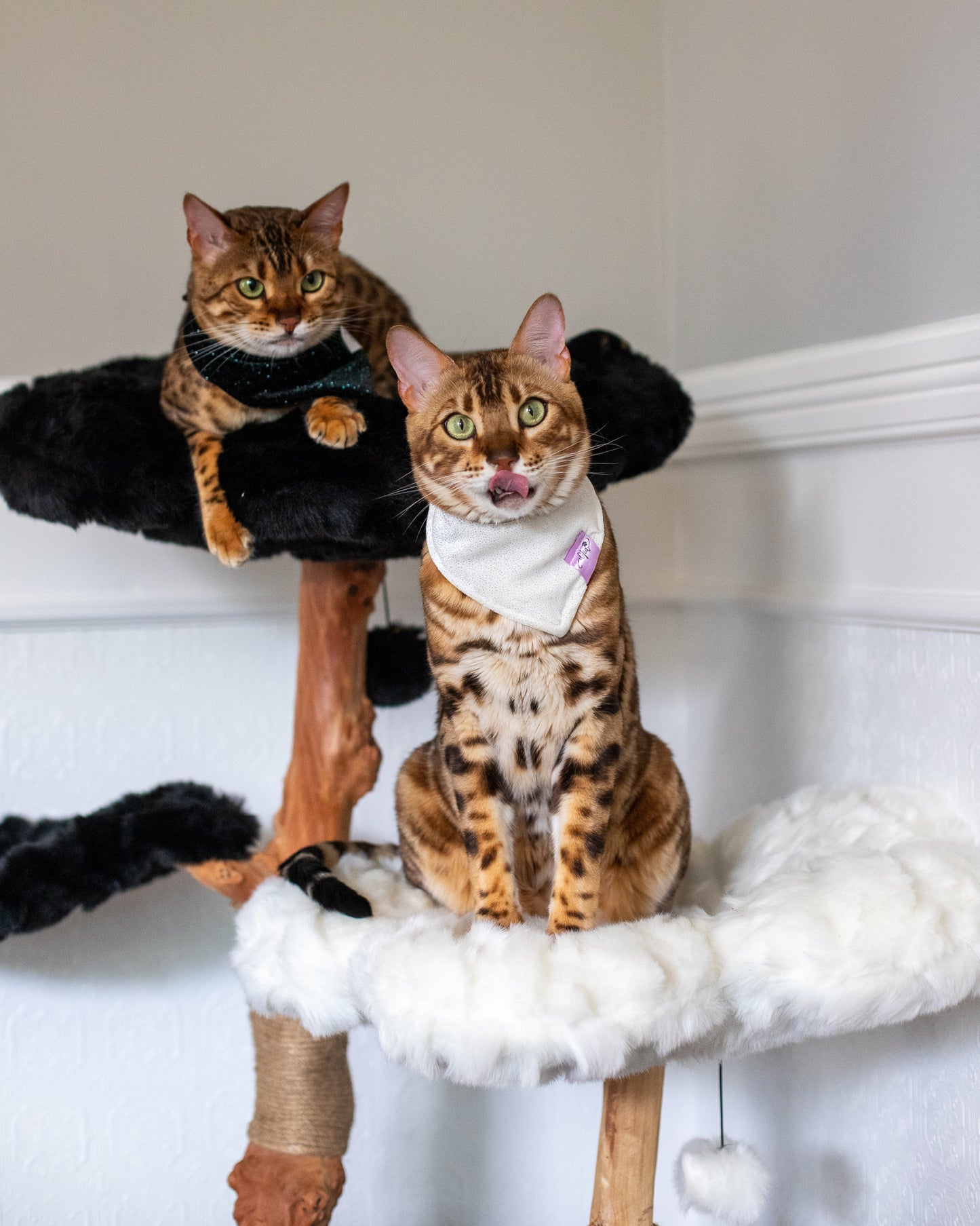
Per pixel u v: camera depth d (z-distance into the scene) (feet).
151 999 6.36
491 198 6.76
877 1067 5.14
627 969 3.15
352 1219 6.63
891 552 5.10
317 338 4.79
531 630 3.81
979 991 3.76
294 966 3.69
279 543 4.28
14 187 6.16
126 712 6.37
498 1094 6.73
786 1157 5.87
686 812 4.52
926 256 4.94
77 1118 6.31
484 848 3.94
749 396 5.87
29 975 6.20
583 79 6.83
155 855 4.75
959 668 4.70
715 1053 3.50
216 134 6.39
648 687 7.02
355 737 5.02
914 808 4.67
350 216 6.56
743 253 6.29
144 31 6.24
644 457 4.69
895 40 5.05
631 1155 3.90
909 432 4.85
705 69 6.52
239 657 6.49
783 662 5.94
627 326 7.03
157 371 5.46
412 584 6.59
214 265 4.68
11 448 4.24
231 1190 6.49
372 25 6.51
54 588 6.18
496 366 3.87
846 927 3.47
